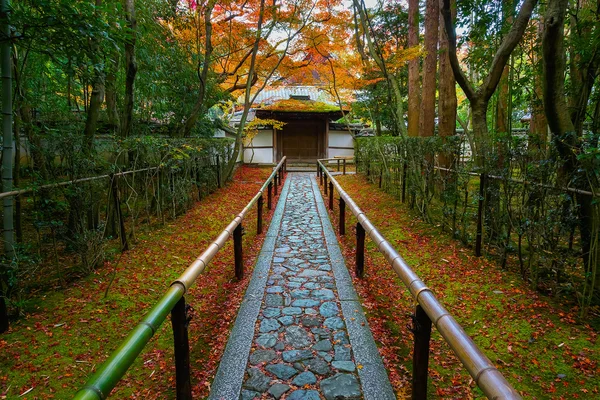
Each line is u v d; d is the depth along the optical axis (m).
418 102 10.62
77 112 6.28
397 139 8.12
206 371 2.35
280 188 10.70
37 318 2.88
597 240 2.73
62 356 2.41
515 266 3.81
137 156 5.14
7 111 2.79
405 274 1.97
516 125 16.02
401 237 5.16
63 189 3.46
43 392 2.07
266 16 9.70
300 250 4.92
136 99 8.45
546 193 3.06
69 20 2.60
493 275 3.62
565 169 2.96
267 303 3.30
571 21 5.22
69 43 2.77
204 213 6.90
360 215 3.58
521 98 8.95
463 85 4.65
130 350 1.28
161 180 6.12
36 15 2.79
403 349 2.57
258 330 2.82
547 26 2.98
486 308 3.02
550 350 2.40
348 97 16.61
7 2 2.61
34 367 2.28
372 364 2.36
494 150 4.09
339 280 3.81
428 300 1.61
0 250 3.78
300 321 2.96
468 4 5.00
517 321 2.77
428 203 5.66
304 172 16.06
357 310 3.13
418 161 6.13
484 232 4.20
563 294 3.13
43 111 5.52
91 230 4.02
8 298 2.71
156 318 1.50
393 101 12.01
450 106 7.50
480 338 2.61
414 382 1.84
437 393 2.07
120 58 5.71
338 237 5.52
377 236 2.77
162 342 2.68
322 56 11.81
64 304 3.13
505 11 5.68
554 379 2.14
